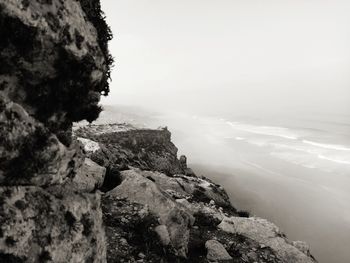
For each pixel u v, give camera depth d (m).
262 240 16.81
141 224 12.43
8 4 3.35
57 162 4.22
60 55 4.00
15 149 3.63
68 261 4.19
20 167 3.74
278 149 82.44
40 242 3.83
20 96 3.87
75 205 4.57
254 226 17.84
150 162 34.69
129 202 13.65
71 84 4.32
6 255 3.45
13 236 3.53
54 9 3.89
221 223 17.84
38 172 3.98
